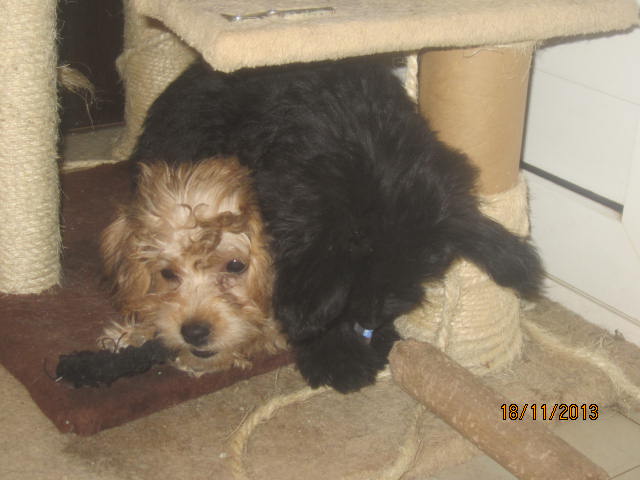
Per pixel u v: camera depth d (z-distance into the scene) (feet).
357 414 2.85
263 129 2.87
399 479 2.63
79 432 2.68
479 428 2.56
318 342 2.88
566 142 3.35
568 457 2.42
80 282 3.30
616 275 3.28
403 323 3.12
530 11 2.63
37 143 3.06
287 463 2.65
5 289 3.19
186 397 2.85
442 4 2.63
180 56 4.03
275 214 2.64
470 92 2.77
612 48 3.09
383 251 2.56
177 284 2.88
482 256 2.61
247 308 2.87
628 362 3.18
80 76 3.77
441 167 2.70
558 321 3.40
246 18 2.42
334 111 2.79
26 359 2.87
